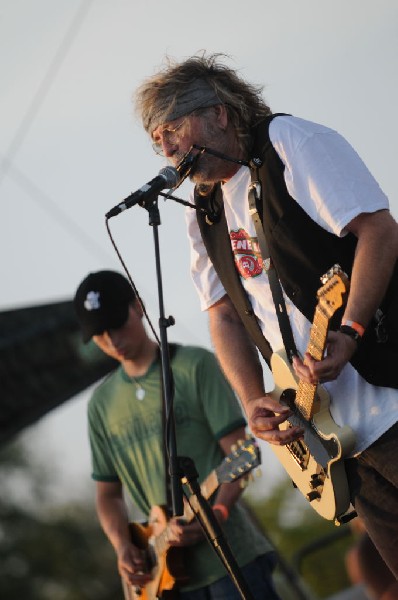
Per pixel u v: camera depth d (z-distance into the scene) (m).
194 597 9.17
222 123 7.18
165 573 9.23
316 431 6.96
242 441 8.66
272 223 6.95
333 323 6.69
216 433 9.14
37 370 14.52
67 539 44.72
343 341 6.32
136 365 9.58
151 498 9.52
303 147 6.76
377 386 6.67
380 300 6.42
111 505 10.02
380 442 6.66
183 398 9.31
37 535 44.94
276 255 6.98
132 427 9.59
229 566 7.36
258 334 7.59
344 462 6.96
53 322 14.46
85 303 9.50
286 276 6.95
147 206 7.37
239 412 9.26
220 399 9.22
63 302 14.59
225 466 8.74
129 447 9.62
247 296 7.58
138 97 7.39
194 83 7.22
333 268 6.15
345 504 7.00
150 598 9.60
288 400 7.24
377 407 6.68
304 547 11.99
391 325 6.55
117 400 9.70
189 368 9.33
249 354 7.92
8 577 44.09
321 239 6.77
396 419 6.61
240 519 9.16
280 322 7.12
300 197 6.77
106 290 9.50
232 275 7.57
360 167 6.69
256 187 7.04
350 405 6.80
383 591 8.37
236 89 7.32
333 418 6.94
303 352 7.04
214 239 7.59
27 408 14.75
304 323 6.99
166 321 7.45
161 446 9.38
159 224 7.41
